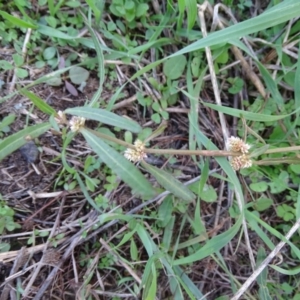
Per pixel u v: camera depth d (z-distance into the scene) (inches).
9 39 7.3
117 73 7.8
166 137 7.9
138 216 7.3
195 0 7.0
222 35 6.8
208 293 7.5
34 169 7.3
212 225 8.0
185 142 8.0
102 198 7.4
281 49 7.9
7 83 7.4
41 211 7.3
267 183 7.8
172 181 6.5
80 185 7.2
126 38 7.8
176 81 7.8
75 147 7.5
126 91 7.9
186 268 7.8
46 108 6.1
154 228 7.6
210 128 8.0
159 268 7.5
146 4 7.7
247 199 8.0
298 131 7.9
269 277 8.2
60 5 7.4
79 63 7.7
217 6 7.7
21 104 7.3
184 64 7.8
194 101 7.5
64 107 7.5
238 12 8.3
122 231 7.5
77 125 6.1
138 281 7.4
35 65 7.5
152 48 8.0
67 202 7.5
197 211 6.9
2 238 7.2
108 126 7.6
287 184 8.0
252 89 8.3
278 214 8.0
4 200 7.2
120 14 7.7
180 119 8.0
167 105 7.9
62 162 7.2
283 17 6.6
